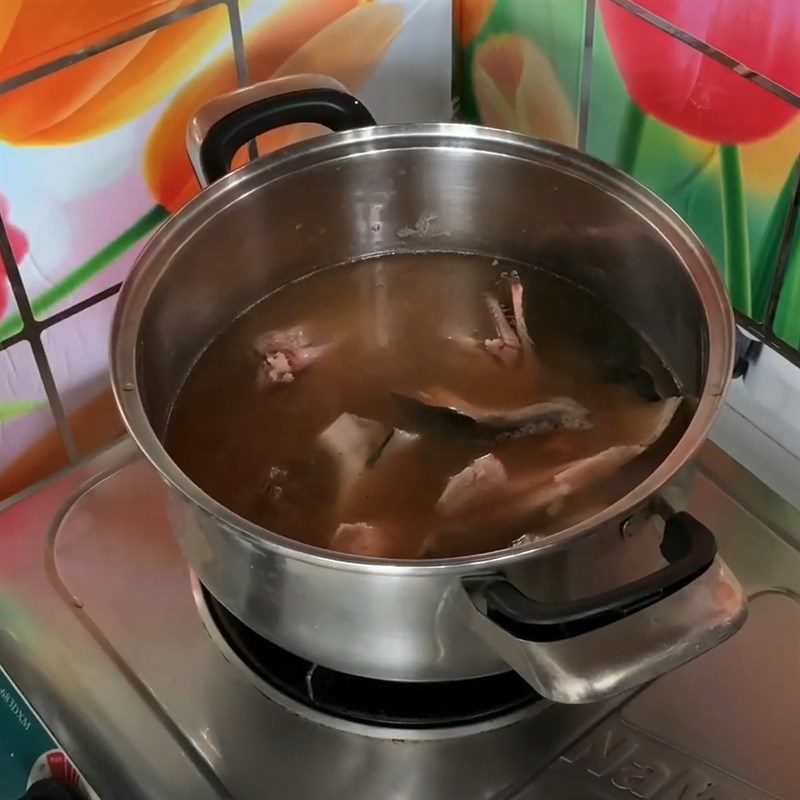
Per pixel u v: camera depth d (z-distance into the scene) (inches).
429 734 22.5
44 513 26.7
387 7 29.8
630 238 25.0
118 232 27.5
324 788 21.9
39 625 24.6
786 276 25.3
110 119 25.5
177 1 25.0
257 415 26.2
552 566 18.1
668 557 18.8
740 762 21.9
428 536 23.0
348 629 19.3
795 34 22.2
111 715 23.0
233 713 23.0
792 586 24.5
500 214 27.6
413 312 28.4
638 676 17.4
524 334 27.3
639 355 26.7
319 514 23.9
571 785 21.7
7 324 26.6
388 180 26.8
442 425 25.5
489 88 32.4
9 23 22.7
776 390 27.2
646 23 25.7
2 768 27.7
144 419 20.1
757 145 24.5
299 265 28.3
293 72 28.9
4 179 24.5
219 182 24.2
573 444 24.9
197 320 26.4
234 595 20.6
